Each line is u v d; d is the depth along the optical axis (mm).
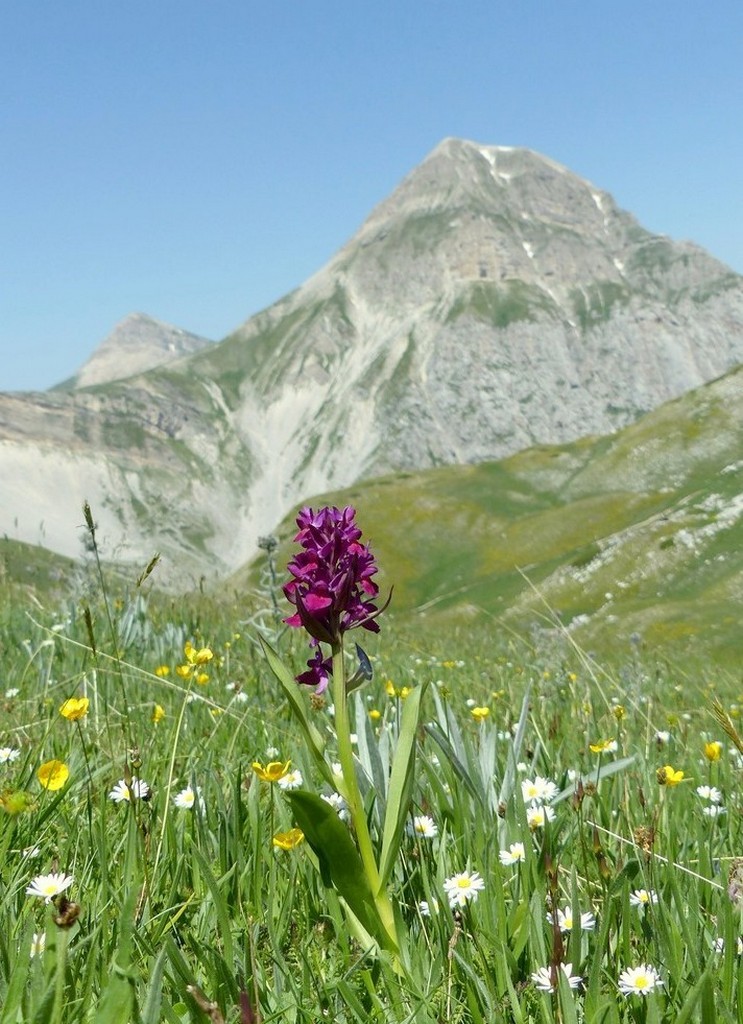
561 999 506
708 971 492
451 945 553
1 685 1269
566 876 676
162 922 614
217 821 750
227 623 1997
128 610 1584
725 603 15383
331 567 610
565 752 955
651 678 1943
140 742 910
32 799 687
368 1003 569
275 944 578
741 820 750
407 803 595
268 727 1038
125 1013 471
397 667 1744
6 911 589
